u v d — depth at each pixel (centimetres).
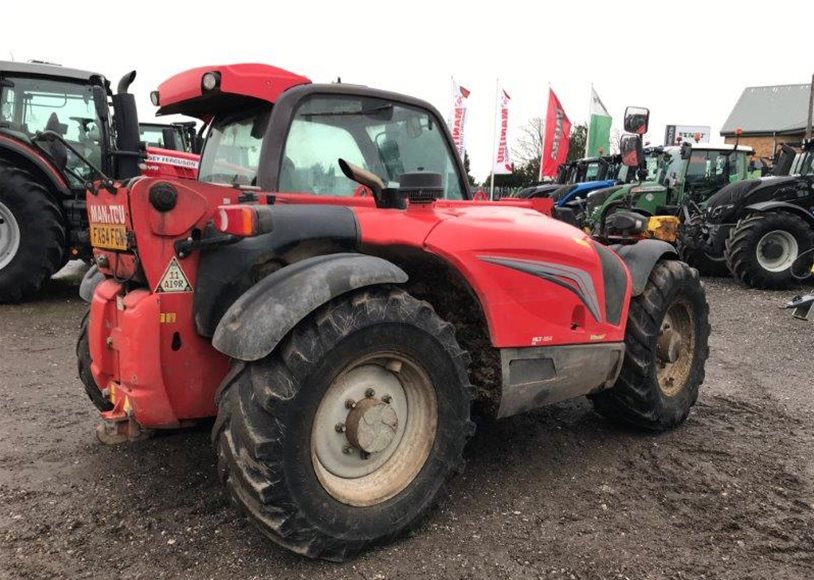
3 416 389
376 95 308
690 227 1048
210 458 324
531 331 289
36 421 381
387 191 276
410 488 253
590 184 1406
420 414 261
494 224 286
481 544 254
